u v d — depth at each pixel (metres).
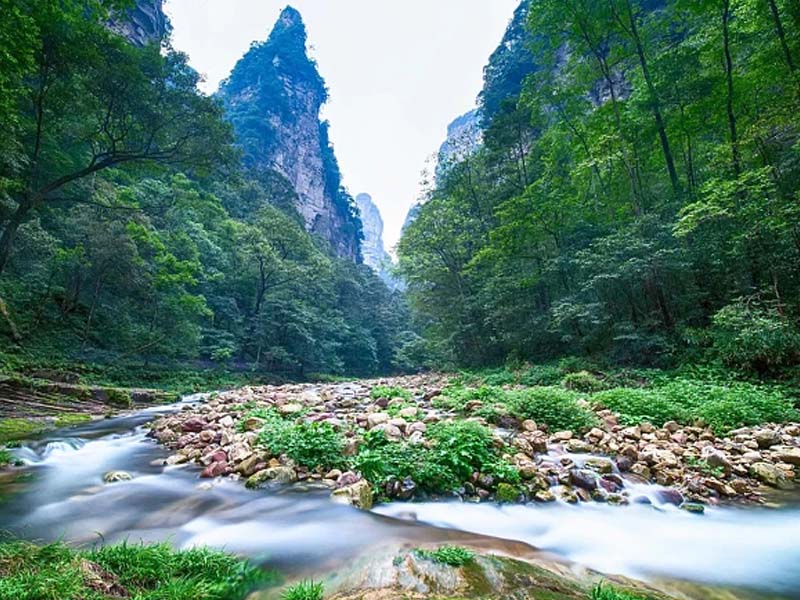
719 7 15.52
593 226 18.42
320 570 3.12
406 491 4.79
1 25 9.79
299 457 5.68
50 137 19.20
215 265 36.03
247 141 88.94
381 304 60.16
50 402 11.98
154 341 22.47
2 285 18.31
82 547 3.50
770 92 15.31
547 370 15.66
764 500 4.93
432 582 2.75
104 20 14.51
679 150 18.89
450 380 18.58
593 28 18.59
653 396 8.95
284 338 35.78
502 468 5.09
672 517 4.43
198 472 5.81
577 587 2.87
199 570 2.97
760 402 8.30
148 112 15.93
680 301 13.72
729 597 2.95
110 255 20.09
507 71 52.22
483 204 29.38
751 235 11.15
